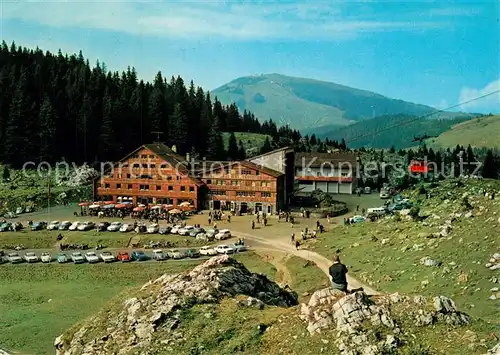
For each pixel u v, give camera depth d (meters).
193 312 43.06
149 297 45.69
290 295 51.62
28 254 101.56
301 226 121.44
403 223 94.81
